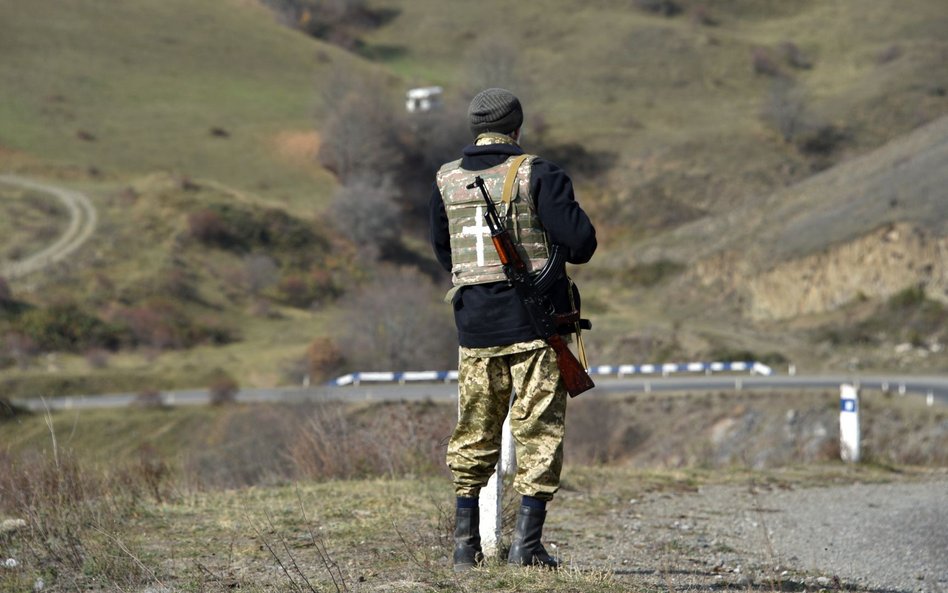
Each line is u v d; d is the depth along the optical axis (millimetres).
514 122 10414
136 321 146500
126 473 18625
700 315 154000
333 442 22297
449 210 10312
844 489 22094
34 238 168750
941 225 135750
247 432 56094
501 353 10141
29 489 14734
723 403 92062
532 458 10352
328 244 188250
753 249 160125
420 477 20734
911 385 95625
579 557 13469
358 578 10836
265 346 146750
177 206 185250
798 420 85188
